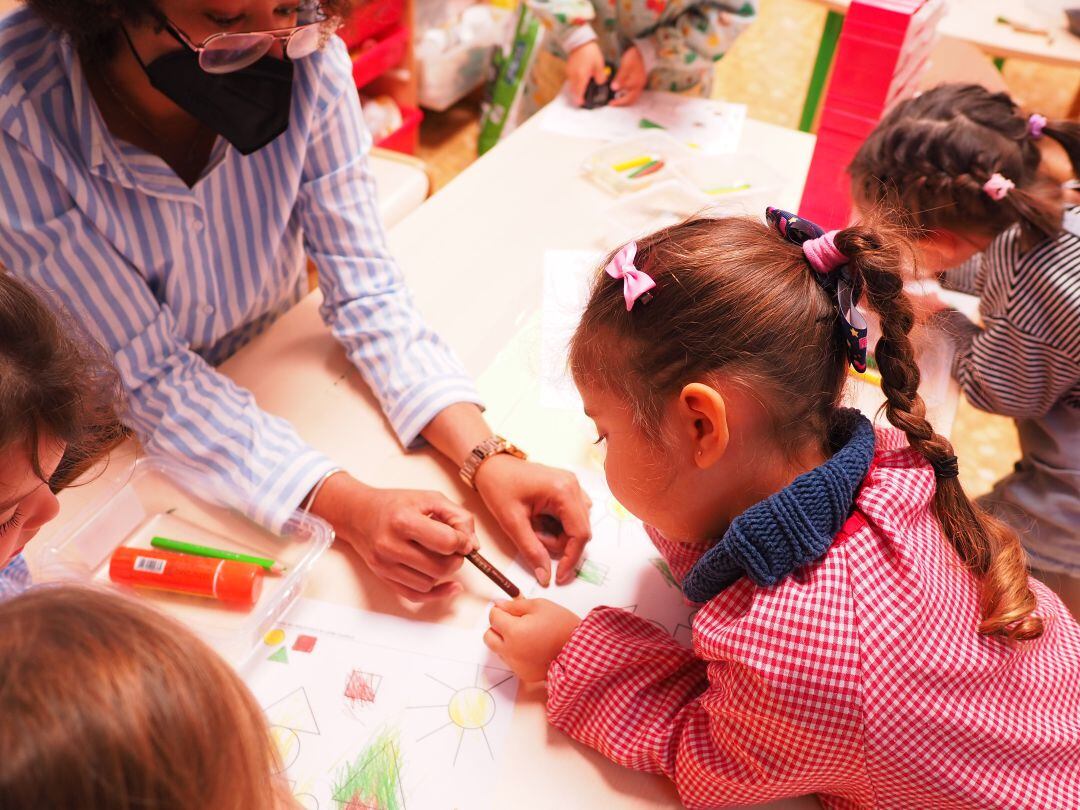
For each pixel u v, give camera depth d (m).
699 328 0.64
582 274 1.22
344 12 0.96
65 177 0.84
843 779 0.63
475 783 0.67
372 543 0.82
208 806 0.36
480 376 1.06
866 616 0.60
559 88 1.95
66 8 0.78
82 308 0.90
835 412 0.71
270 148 1.02
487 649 0.77
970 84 1.19
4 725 0.31
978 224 1.11
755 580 0.62
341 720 0.71
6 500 0.58
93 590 0.38
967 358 1.18
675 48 1.66
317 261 1.12
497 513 0.88
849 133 1.22
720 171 1.47
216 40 0.82
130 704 0.33
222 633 0.75
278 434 0.93
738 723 0.62
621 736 0.69
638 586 0.84
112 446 0.92
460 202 1.37
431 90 2.78
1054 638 0.70
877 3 1.14
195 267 1.02
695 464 0.67
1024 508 1.26
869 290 0.63
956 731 0.60
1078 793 0.62
